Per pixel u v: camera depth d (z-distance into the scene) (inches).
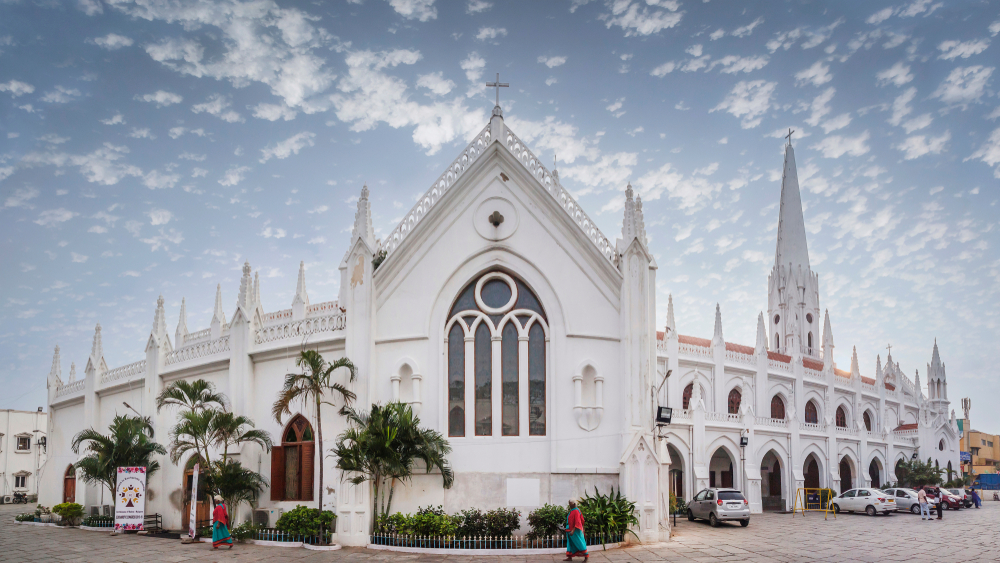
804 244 3508.9
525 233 1133.7
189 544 1058.7
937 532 1240.2
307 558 891.4
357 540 999.6
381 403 1095.6
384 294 1125.7
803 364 2933.1
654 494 1042.7
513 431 1085.1
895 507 1752.0
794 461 2177.7
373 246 1127.0
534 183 1135.6
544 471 1064.2
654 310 1118.4
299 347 1169.4
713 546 999.0
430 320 1111.0
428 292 1120.2
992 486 3312.0
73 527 1423.5
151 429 1408.7
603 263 1116.5
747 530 1288.1
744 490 1952.5
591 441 1070.4
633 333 1090.7
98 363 1676.9
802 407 2615.7
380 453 968.3
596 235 1138.7
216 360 1282.0
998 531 1262.3
